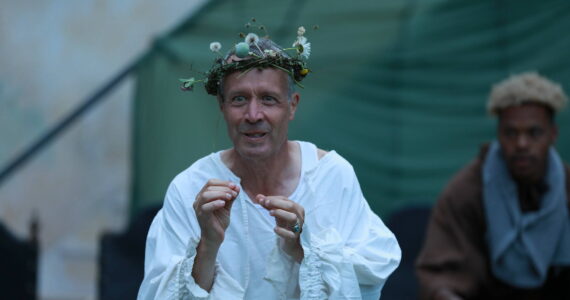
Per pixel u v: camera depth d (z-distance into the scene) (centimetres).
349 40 962
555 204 629
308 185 413
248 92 390
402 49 962
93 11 1111
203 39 950
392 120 969
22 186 1105
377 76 965
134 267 880
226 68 392
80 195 1105
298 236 389
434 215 664
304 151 425
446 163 963
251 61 391
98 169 1109
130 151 1085
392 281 899
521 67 954
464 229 648
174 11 1107
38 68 1112
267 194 416
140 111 955
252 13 948
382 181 969
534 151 623
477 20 957
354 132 970
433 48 960
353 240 413
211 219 377
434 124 966
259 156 395
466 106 962
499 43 956
